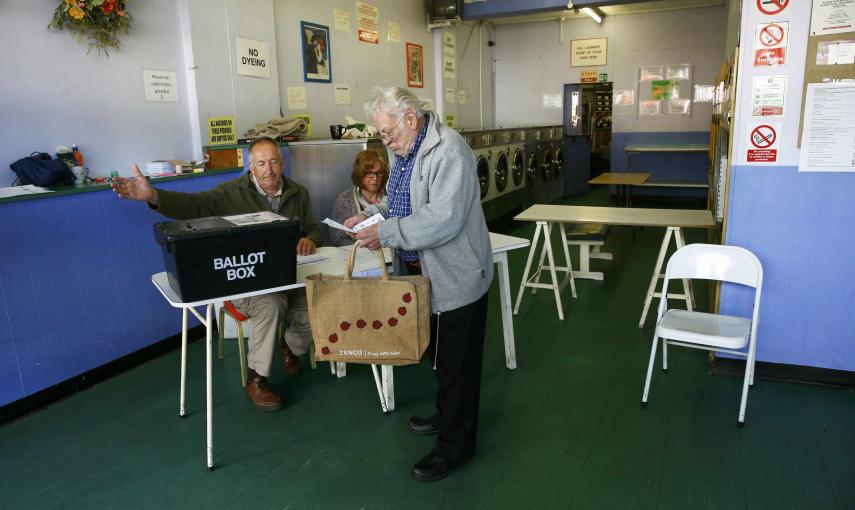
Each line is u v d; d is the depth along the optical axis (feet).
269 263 7.22
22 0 9.84
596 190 34.40
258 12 14.43
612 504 6.81
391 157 7.33
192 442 8.41
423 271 6.86
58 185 9.97
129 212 10.76
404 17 21.81
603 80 30.45
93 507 7.01
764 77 8.98
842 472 7.26
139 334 11.18
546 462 7.68
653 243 20.31
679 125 29.60
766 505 6.71
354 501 6.99
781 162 9.13
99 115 11.16
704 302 13.96
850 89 8.60
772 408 8.91
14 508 7.02
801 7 8.63
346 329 6.86
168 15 12.30
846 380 9.45
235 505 6.98
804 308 9.46
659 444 8.03
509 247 9.73
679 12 28.55
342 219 11.44
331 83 17.94
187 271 6.75
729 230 9.60
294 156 13.80
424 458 7.48
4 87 9.70
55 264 9.64
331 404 9.41
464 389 7.22
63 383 9.88
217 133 13.38
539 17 29.99
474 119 29.58
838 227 9.04
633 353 11.14
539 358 11.03
